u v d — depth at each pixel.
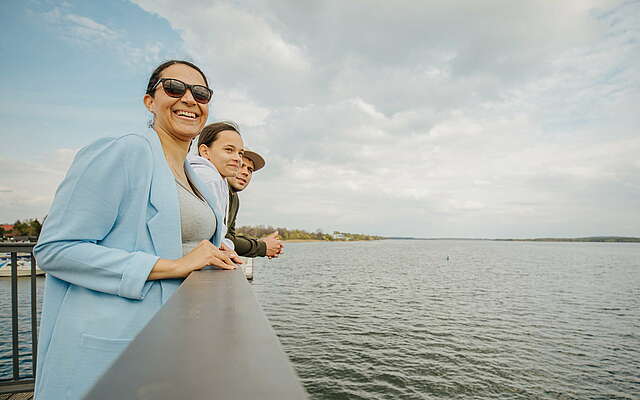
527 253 167.88
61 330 1.18
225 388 0.29
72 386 1.15
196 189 1.72
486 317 33.00
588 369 20.36
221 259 1.37
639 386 18.00
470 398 16.28
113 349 1.15
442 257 128.38
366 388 16.92
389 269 80.12
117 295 1.18
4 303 23.42
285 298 40.75
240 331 0.51
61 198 1.18
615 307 40.12
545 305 40.31
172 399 0.26
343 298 41.25
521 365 20.59
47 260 1.16
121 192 1.25
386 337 25.31
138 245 1.29
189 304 0.72
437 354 21.92
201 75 1.63
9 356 14.14
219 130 3.00
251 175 3.45
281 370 0.34
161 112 1.55
